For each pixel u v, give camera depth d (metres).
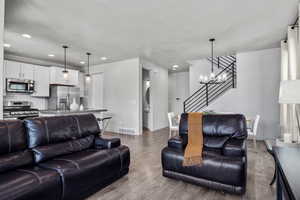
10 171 1.77
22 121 2.16
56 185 1.74
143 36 3.90
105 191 2.23
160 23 3.27
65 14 2.92
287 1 2.57
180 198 2.07
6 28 3.45
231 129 2.71
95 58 5.85
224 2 2.60
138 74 5.80
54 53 5.22
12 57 5.30
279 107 4.59
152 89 6.66
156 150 4.03
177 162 2.46
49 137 2.26
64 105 5.96
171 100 8.54
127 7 2.72
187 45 4.50
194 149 2.50
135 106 5.85
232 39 4.08
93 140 2.84
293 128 3.14
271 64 4.74
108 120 6.47
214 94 6.37
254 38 4.01
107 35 3.84
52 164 1.95
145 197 2.09
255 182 2.43
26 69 5.27
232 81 5.78
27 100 5.58
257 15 2.98
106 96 6.59
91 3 2.60
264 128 4.81
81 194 2.00
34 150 2.08
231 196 2.10
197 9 2.78
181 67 7.33
